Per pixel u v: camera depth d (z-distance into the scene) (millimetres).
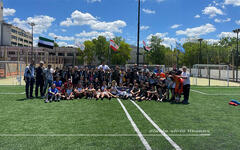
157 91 8875
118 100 8734
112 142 3727
